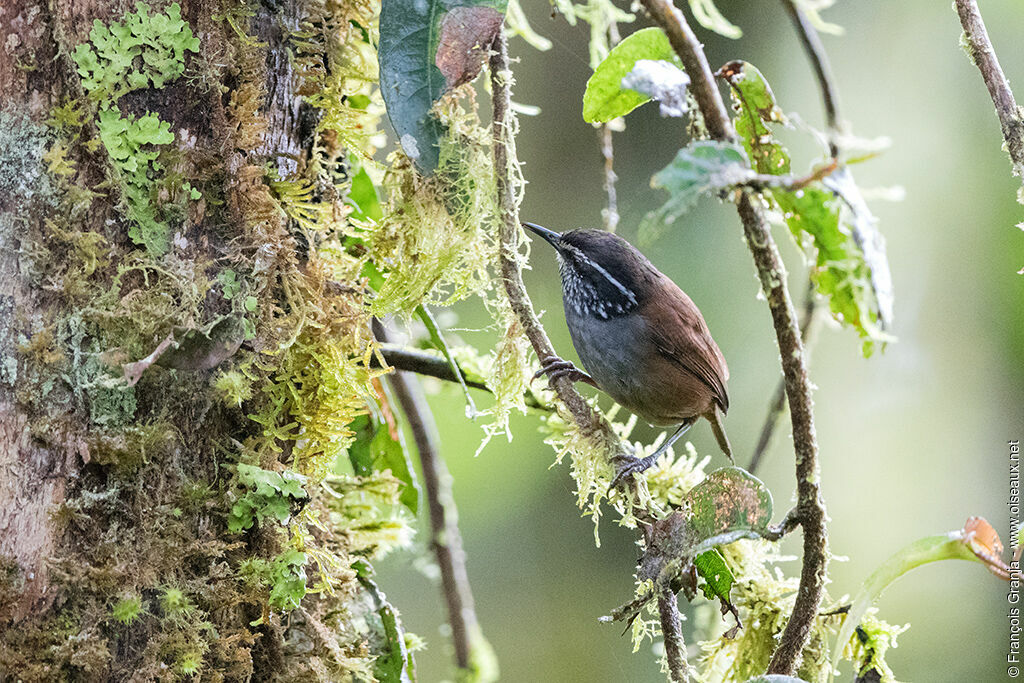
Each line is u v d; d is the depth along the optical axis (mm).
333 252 5371
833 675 4312
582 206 13492
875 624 5582
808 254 5055
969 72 14242
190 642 4430
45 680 4266
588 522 13805
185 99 4516
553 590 13672
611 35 6992
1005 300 14492
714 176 3463
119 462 4371
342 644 5188
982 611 14289
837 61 14141
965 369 14648
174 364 4410
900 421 14711
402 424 7629
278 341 4734
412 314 5820
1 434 4297
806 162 13789
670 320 8172
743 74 5137
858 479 14703
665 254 13508
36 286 4352
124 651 4387
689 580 4988
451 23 4918
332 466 5371
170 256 4477
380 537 6449
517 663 13398
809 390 4219
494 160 5582
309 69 5031
